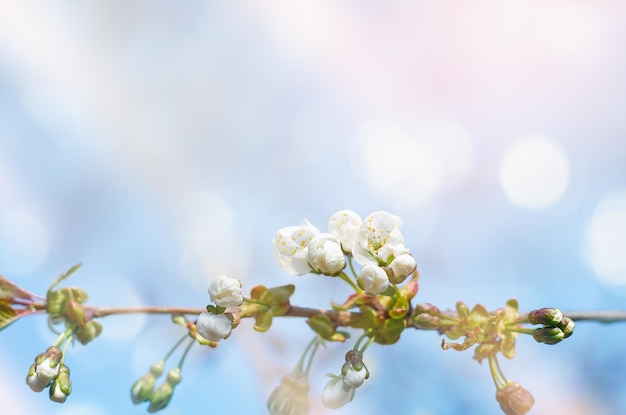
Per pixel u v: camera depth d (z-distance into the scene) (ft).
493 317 1.26
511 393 1.27
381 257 1.25
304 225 1.29
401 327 1.28
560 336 1.25
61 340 1.28
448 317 1.28
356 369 1.25
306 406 1.32
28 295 1.31
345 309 1.29
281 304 1.28
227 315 1.24
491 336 1.27
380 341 1.29
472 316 1.28
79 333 1.30
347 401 1.26
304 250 1.28
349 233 1.27
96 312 1.30
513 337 1.28
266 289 1.28
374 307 1.29
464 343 1.25
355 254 1.26
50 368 1.26
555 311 1.26
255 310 1.28
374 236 1.26
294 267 1.28
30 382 1.27
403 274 1.24
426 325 1.27
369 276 1.23
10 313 1.30
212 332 1.24
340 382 1.26
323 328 1.28
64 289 1.31
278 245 1.29
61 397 1.27
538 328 1.26
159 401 1.35
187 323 1.30
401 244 1.25
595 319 1.38
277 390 1.32
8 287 1.30
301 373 1.33
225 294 1.23
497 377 1.28
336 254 1.25
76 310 1.30
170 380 1.36
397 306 1.29
